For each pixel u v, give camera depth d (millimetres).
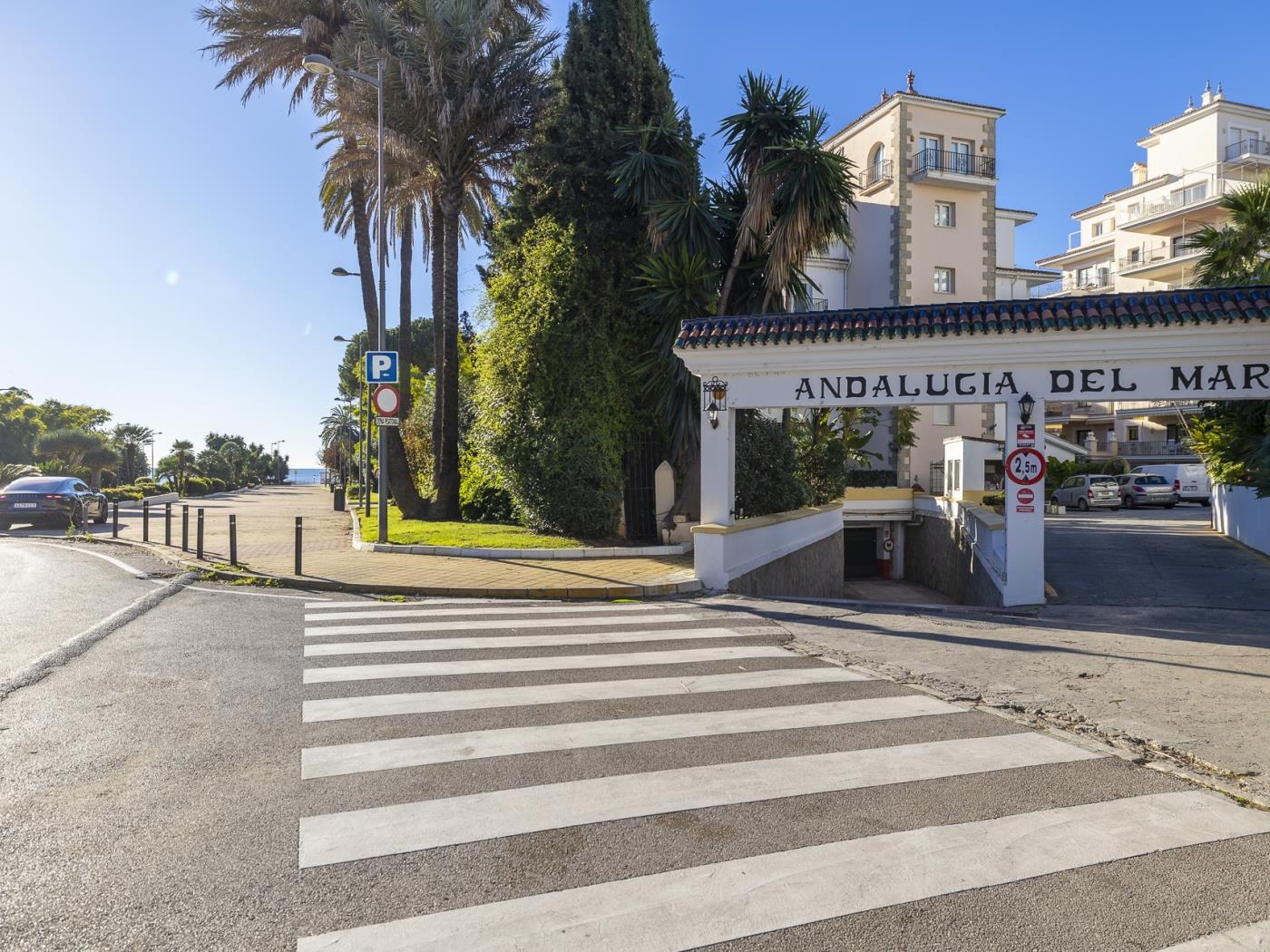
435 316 22953
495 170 22094
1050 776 4430
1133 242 48562
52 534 20484
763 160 14984
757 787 4215
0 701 5609
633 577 12062
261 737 4914
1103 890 3199
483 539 15703
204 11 22547
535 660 7000
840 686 6289
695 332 12125
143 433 70875
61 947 2762
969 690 6246
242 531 20359
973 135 35469
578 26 18391
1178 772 4539
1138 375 10656
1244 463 16078
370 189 26797
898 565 28031
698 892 3168
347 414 80062
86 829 3664
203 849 3482
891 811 3939
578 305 16734
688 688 6148
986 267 35469
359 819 3793
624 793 4117
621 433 17391
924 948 2805
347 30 20953
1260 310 10008
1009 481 11086
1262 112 46188
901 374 11391
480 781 4266
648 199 16234
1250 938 2877
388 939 2832
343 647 7395
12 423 57562
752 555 13242
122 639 7664
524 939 2844
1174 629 9000
